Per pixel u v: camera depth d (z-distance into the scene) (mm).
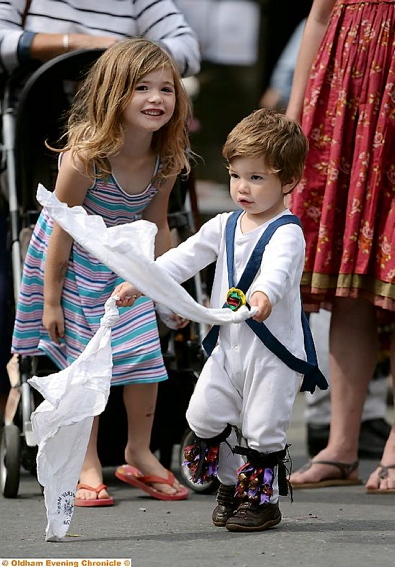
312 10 5867
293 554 4195
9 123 6043
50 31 6180
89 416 4328
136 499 5613
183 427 6059
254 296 4336
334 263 5723
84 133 5188
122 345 5410
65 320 5441
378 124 5594
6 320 8047
